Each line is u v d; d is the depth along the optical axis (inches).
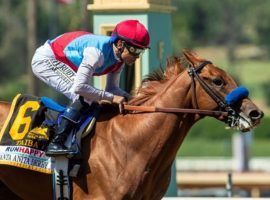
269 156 2222.0
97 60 541.3
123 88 787.4
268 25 4734.3
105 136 545.6
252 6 4849.9
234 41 4864.7
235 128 547.8
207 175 1242.6
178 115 544.7
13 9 4220.0
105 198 535.2
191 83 545.6
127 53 548.4
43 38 3964.1
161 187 552.7
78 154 538.9
